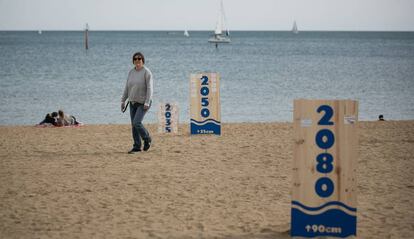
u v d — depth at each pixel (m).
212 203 9.34
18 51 118.44
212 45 166.12
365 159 13.51
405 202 9.43
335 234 7.30
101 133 19.33
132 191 10.18
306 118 7.18
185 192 10.09
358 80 54.00
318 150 7.21
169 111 18.66
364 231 7.77
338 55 108.38
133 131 14.37
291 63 82.12
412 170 12.20
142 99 13.99
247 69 69.12
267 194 9.97
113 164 12.82
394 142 16.36
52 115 23.36
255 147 15.27
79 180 11.11
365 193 10.08
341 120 7.13
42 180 11.14
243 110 32.28
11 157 13.88
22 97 38.94
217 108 18.08
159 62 83.69
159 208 9.02
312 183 7.27
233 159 13.42
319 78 56.00
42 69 66.81
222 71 65.38
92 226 8.06
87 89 44.19
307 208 7.31
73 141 16.83
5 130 20.83
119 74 59.50
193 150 14.77
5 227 8.05
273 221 8.29
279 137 17.41
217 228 7.95
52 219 8.43
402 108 34.31
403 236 7.57
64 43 177.12
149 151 14.62
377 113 32.12
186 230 7.86
